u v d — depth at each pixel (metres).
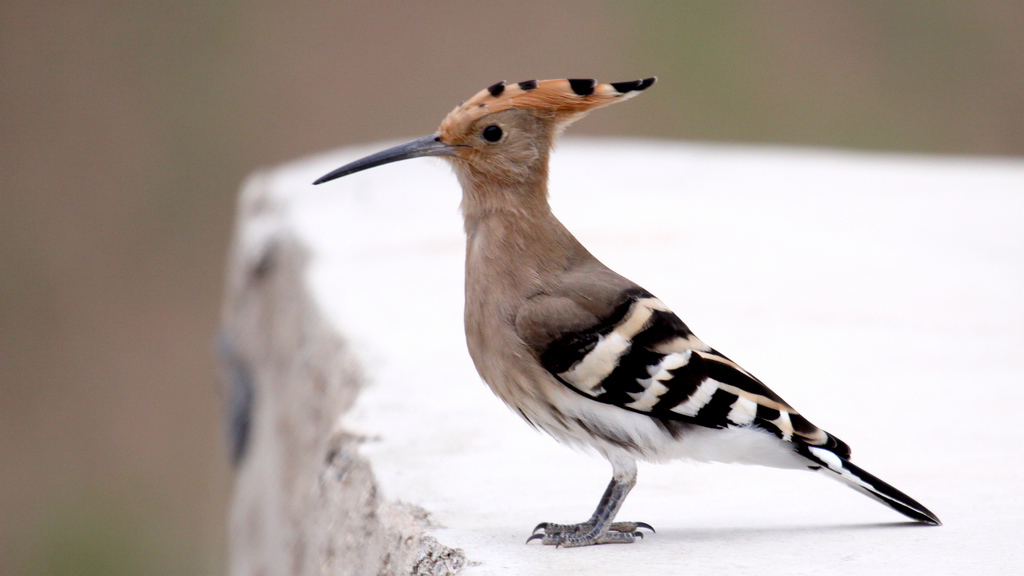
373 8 25.62
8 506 17.03
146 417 18.77
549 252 6.44
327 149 23.72
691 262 12.36
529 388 6.20
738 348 9.80
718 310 10.82
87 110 23.77
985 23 26.17
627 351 6.02
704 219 14.06
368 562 6.64
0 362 19.48
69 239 21.95
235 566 12.92
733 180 16.34
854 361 9.44
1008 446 7.45
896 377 9.02
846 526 6.11
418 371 9.00
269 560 10.48
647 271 12.04
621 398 6.00
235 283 15.79
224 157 23.50
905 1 26.27
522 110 6.51
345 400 9.10
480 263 6.46
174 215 22.47
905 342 9.93
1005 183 16.36
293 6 25.53
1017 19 25.92
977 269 12.17
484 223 6.52
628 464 6.14
